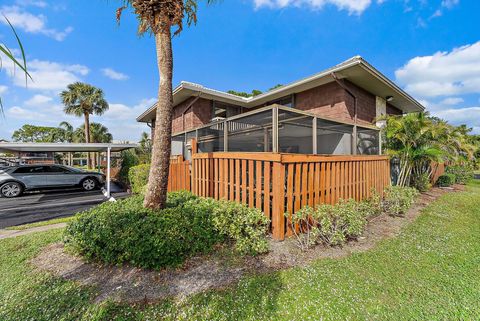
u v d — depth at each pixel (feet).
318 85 27.12
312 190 13.78
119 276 9.12
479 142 46.75
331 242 11.75
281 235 12.17
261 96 31.81
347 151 18.93
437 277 9.45
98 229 10.23
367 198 18.54
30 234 13.96
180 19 12.50
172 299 7.84
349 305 7.68
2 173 28.58
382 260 10.76
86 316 7.07
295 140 14.70
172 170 20.49
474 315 7.34
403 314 7.36
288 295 8.09
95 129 81.56
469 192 29.78
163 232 9.84
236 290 8.33
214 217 11.71
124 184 36.65
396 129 24.25
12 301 7.76
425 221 16.75
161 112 12.10
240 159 14.06
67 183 32.04
